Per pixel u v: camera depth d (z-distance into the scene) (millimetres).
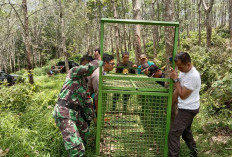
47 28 33094
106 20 2576
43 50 32438
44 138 3199
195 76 2539
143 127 2938
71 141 2486
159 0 27031
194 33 26219
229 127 3709
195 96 2646
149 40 34156
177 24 2582
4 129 3137
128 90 2762
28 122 3754
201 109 4488
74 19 21688
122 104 2889
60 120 2568
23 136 3037
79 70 2570
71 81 2668
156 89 2740
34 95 5105
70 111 2609
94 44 29047
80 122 2988
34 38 30734
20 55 34688
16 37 31828
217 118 4051
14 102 4617
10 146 2768
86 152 3008
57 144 3064
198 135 3658
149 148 3008
